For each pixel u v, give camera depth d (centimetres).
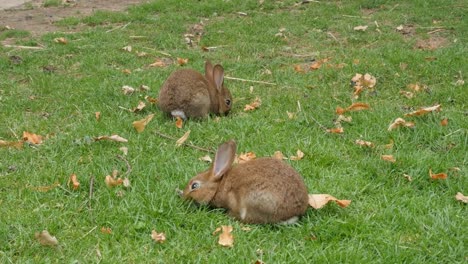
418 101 411
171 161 356
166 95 391
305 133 380
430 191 344
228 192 326
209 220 324
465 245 318
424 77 437
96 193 338
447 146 372
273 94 422
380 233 321
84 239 317
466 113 396
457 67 444
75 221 325
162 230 321
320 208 330
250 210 321
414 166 355
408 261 311
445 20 548
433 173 353
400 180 350
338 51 477
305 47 490
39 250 313
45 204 332
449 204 336
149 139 372
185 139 372
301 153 363
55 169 351
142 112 402
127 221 324
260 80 440
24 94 421
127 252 313
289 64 461
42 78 437
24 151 365
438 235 320
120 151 363
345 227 322
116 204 332
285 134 379
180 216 326
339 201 329
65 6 643
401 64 447
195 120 393
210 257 309
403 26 537
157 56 476
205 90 392
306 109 404
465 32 511
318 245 316
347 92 421
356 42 498
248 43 494
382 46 481
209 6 600
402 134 378
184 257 311
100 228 322
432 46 486
